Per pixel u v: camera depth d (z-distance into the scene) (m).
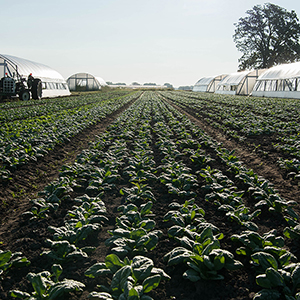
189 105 27.39
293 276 3.44
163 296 3.61
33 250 4.57
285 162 8.12
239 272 3.99
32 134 11.80
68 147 11.45
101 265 3.82
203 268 3.79
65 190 6.48
